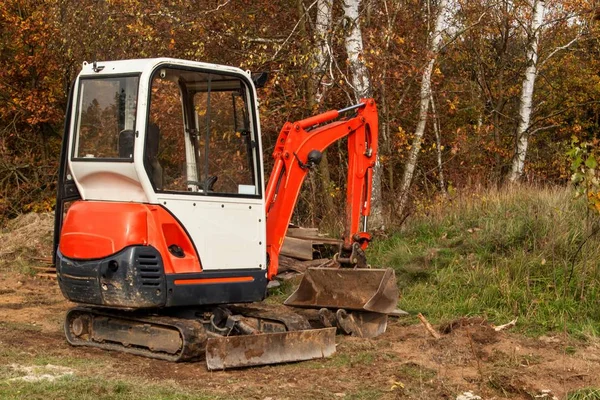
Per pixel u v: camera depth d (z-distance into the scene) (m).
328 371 7.77
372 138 10.19
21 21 23.95
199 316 8.66
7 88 25.39
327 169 17.52
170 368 7.84
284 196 9.28
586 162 9.45
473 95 23.47
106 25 18.22
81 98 8.44
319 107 16.55
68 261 8.28
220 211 8.36
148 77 7.95
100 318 8.74
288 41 16.89
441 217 13.64
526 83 21.38
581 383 7.29
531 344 8.62
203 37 16.91
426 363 7.99
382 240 13.47
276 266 9.18
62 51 22.41
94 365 7.81
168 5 17.19
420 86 20.22
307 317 9.80
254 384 7.23
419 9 20.75
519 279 10.32
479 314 9.88
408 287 10.97
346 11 15.34
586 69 26.08
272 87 17.16
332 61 16.33
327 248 12.91
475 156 22.50
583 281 9.76
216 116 8.40
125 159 8.00
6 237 16.06
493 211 13.05
